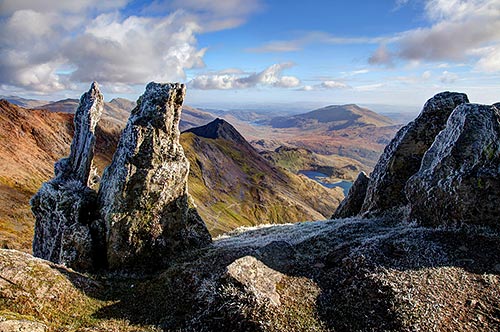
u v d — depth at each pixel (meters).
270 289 20.67
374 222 33.12
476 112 27.73
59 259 29.34
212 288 21.03
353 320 18.19
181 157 32.88
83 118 40.28
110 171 33.06
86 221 32.25
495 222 23.94
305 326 18.05
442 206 26.66
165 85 32.59
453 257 21.61
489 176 24.72
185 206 33.41
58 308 19.92
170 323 19.69
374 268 21.27
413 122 38.31
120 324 19.41
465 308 17.42
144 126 31.45
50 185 36.34
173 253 31.83
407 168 36.28
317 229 35.62
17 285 19.77
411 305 17.84
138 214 30.20
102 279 26.88
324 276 22.70
